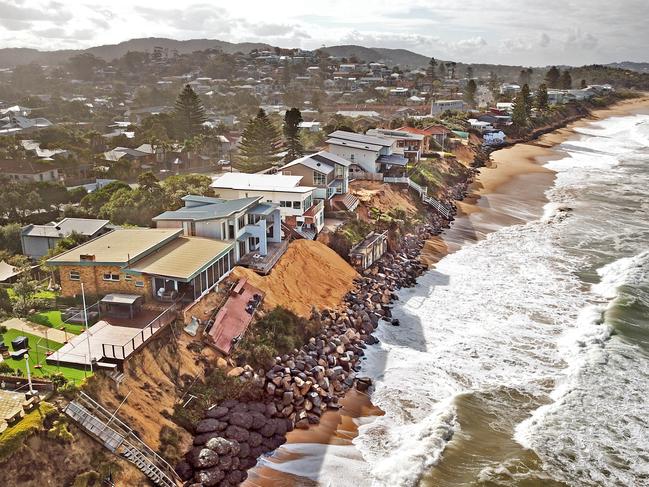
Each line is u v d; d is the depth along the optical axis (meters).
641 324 48.19
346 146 86.44
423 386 40.28
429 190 87.62
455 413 36.72
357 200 70.94
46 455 24.58
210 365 36.00
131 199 63.34
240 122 155.88
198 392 33.97
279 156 97.44
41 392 27.16
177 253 41.78
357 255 58.31
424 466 31.67
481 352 44.78
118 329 34.22
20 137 119.44
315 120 161.88
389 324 49.66
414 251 67.44
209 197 58.62
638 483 30.98
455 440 34.12
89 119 181.12
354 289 53.75
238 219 48.16
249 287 44.41
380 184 81.88
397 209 74.38
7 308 38.53
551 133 171.50
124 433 27.89
